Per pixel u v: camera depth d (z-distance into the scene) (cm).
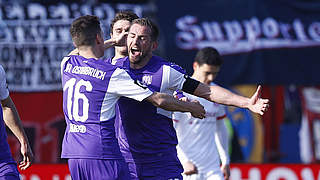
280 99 3281
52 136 3111
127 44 1753
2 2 3042
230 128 3256
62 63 1741
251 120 3266
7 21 3044
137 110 1773
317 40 3045
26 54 3053
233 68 3027
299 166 3131
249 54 3028
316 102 3303
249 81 3027
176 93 1853
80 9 3044
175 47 3017
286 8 3053
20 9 3045
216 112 2433
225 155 2534
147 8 3036
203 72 2341
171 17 3033
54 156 3119
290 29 3047
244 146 3262
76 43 1727
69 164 1689
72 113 1677
